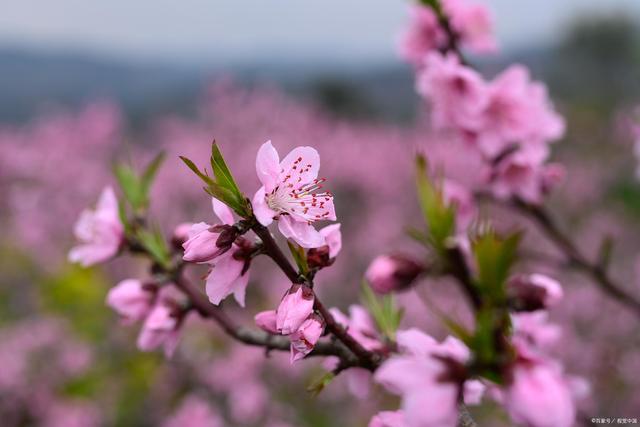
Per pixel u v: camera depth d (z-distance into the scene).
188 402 7.54
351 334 1.99
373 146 19.64
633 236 15.91
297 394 9.09
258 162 1.83
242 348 8.59
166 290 2.60
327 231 1.91
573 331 9.71
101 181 14.81
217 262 1.83
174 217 13.89
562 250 3.79
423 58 3.78
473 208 3.62
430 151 15.07
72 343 9.13
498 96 3.57
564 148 22.58
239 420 8.27
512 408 1.41
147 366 8.53
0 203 13.72
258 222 1.79
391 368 1.45
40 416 8.21
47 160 14.52
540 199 3.73
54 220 13.96
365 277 2.30
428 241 2.04
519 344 1.52
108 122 15.84
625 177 20.17
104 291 10.51
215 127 16.45
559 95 33.56
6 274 12.27
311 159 1.97
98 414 8.10
